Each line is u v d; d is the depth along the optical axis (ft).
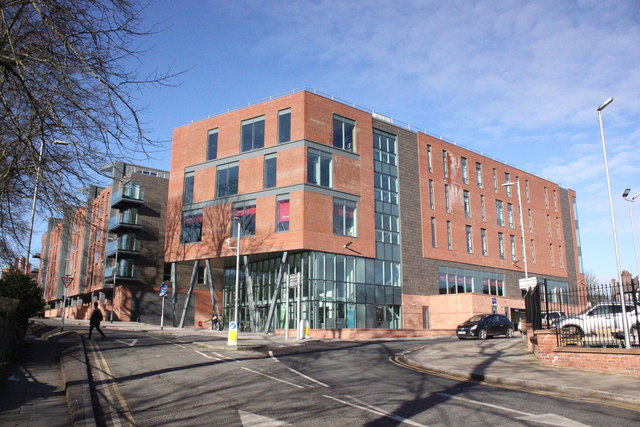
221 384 37.58
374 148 144.25
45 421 26.07
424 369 48.83
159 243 172.55
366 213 133.80
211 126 141.28
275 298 123.34
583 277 217.77
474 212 170.71
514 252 183.83
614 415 26.99
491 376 40.52
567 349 44.91
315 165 125.49
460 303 141.08
